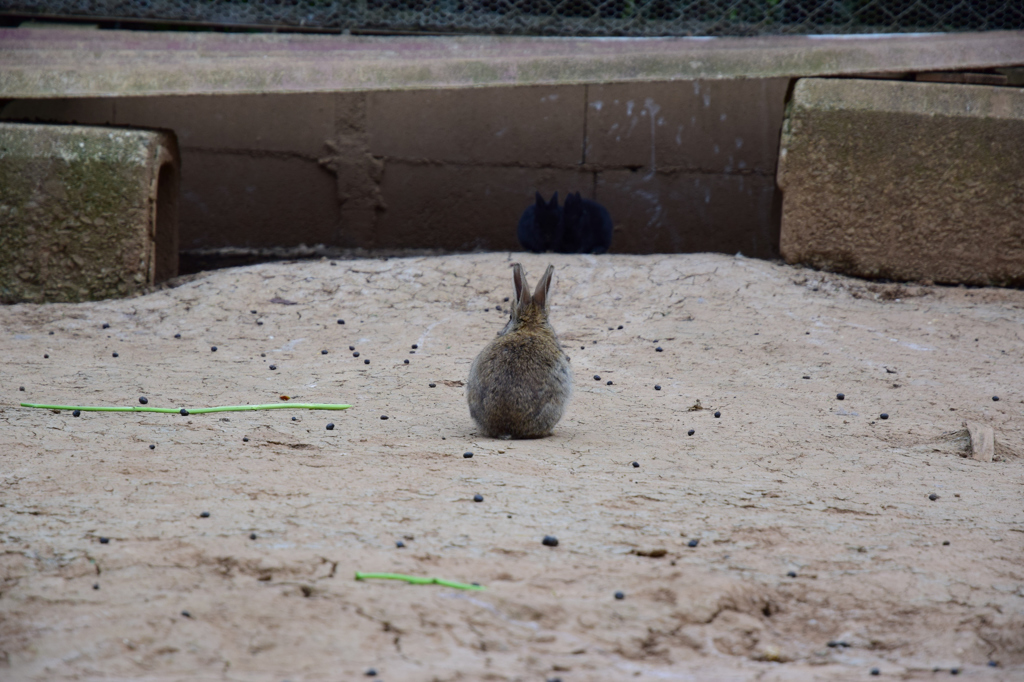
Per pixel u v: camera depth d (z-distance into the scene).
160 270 20.66
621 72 18.88
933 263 18.95
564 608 5.26
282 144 24.81
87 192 18.11
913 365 13.89
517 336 9.98
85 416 9.97
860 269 19.09
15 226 18.11
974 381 13.12
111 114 24.27
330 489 7.38
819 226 19.05
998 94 18.42
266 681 4.36
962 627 5.44
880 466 9.31
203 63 18.72
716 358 14.26
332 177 24.98
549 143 24.92
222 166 24.70
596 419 10.93
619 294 17.50
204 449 8.70
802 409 11.73
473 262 18.80
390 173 24.98
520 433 9.70
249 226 24.95
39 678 4.37
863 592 5.79
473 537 6.32
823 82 18.77
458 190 25.06
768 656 5.02
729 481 8.33
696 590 5.55
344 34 19.91
